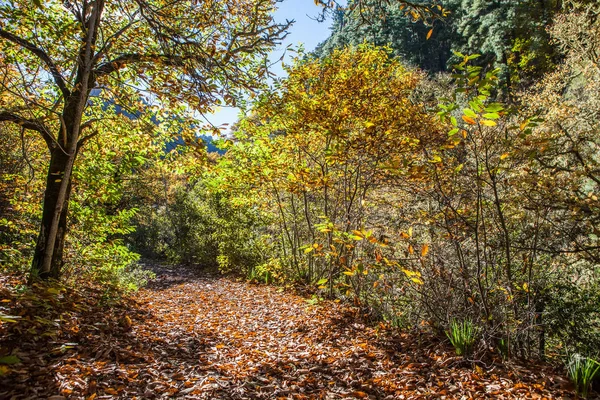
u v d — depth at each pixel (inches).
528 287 189.2
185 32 206.8
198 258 809.5
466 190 207.8
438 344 199.6
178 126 249.6
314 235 426.0
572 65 546.9
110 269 285.6
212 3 210.7
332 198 410.9
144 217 952.9
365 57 312.5
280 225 513.7
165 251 965.2
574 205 158.6
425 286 213.8
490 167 184.4
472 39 1373.0
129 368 147.5
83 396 117.9
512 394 142.9
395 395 146.8
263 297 400.5
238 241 629.3
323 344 216.4
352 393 147.5
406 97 289.4
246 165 398.0
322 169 329.7
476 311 203.8
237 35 183.8
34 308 166.1
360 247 280.4
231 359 185.2
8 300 156.5
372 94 292.2
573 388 144.9
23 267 240.7
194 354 186.7
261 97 214.4
